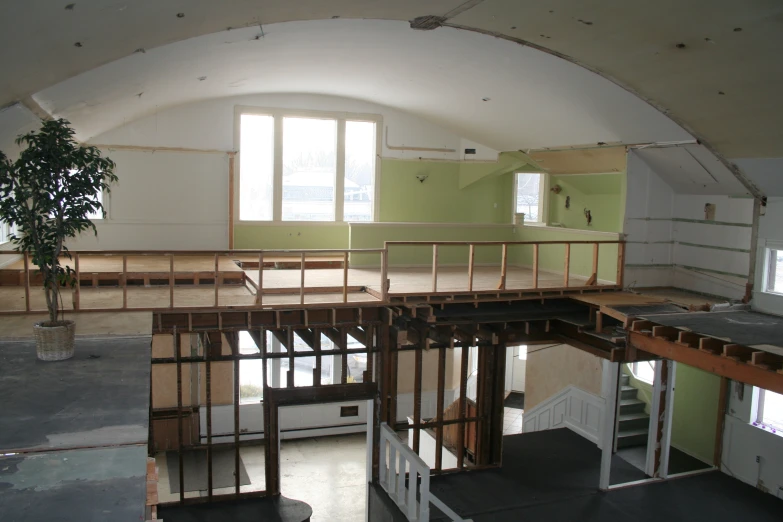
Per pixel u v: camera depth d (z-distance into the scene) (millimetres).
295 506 7672
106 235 10766
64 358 5176
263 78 9555
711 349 6781
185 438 11555
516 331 8938
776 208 8500
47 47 4688
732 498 8266
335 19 6402
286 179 11703
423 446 11273
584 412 10773
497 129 10945
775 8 5000
